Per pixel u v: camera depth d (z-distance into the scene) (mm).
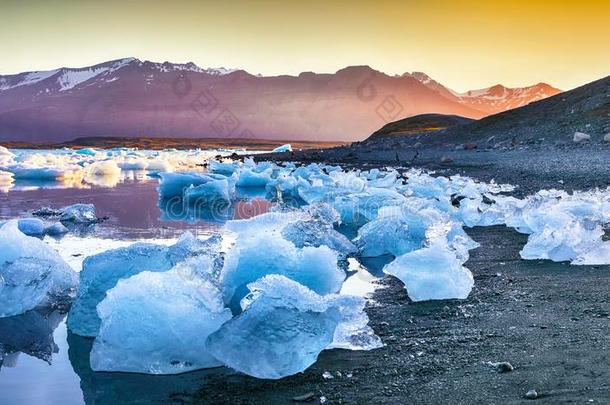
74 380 3318
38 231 8688
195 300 3637
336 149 37406
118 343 3465
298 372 3242
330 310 3561
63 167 23562
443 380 3006
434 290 4699
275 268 4422
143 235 8625
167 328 3469
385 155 27984
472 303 4500
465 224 8453
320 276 4512
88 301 4277
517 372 3002
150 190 16734
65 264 5281
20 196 14672
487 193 11766
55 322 4488
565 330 3646
